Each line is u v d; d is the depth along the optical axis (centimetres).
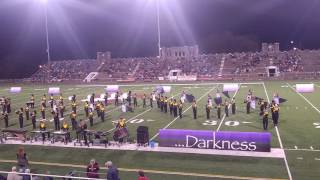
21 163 1523
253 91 3897
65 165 1592
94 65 6656
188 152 1691
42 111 2716
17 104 3597
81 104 3341
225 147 1692
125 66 6438
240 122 2300
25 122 2655
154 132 2112
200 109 2853
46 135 2091
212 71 5809
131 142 1897
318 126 2102
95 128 2291
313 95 3444
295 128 2077
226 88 3769
